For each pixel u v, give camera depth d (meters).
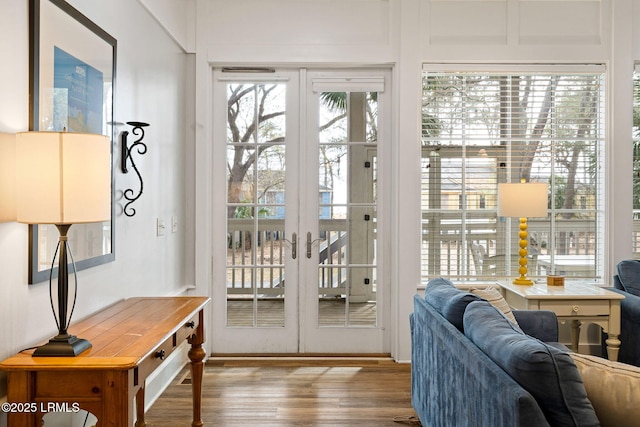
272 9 4.13
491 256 4.20
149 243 3.25
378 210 4.25
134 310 2.51
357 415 3.09
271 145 4.26
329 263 4.27
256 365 4.02
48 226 2.06
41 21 1.99
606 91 4.08
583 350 4.12
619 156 4.06
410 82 4.06
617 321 3.33
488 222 4.19
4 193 1.81
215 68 4.23
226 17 4.12
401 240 4.08
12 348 1.85
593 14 4.09
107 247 2.56
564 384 1.46
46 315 2.06
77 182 1.72
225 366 3.99
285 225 4.27
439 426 2.39
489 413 1.67
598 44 4.08
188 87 4.12
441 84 4.13
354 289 4.28
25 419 1.68
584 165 4.18
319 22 4.13
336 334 4.26
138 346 1.87
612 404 1.48
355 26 4.13
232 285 4.27
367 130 4.25
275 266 4.28
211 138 4.21
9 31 1.83
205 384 3.60
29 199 1.69
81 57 2.30
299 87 4.23
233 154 4.26
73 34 2.22
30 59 1.93
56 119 2.10
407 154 4.07
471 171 4.18
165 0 3.51
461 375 2.02
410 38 4.06
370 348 4.26
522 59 4.05
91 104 2.39
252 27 4.13
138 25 3.05
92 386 1.70
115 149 2.69
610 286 4.05
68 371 1.69
